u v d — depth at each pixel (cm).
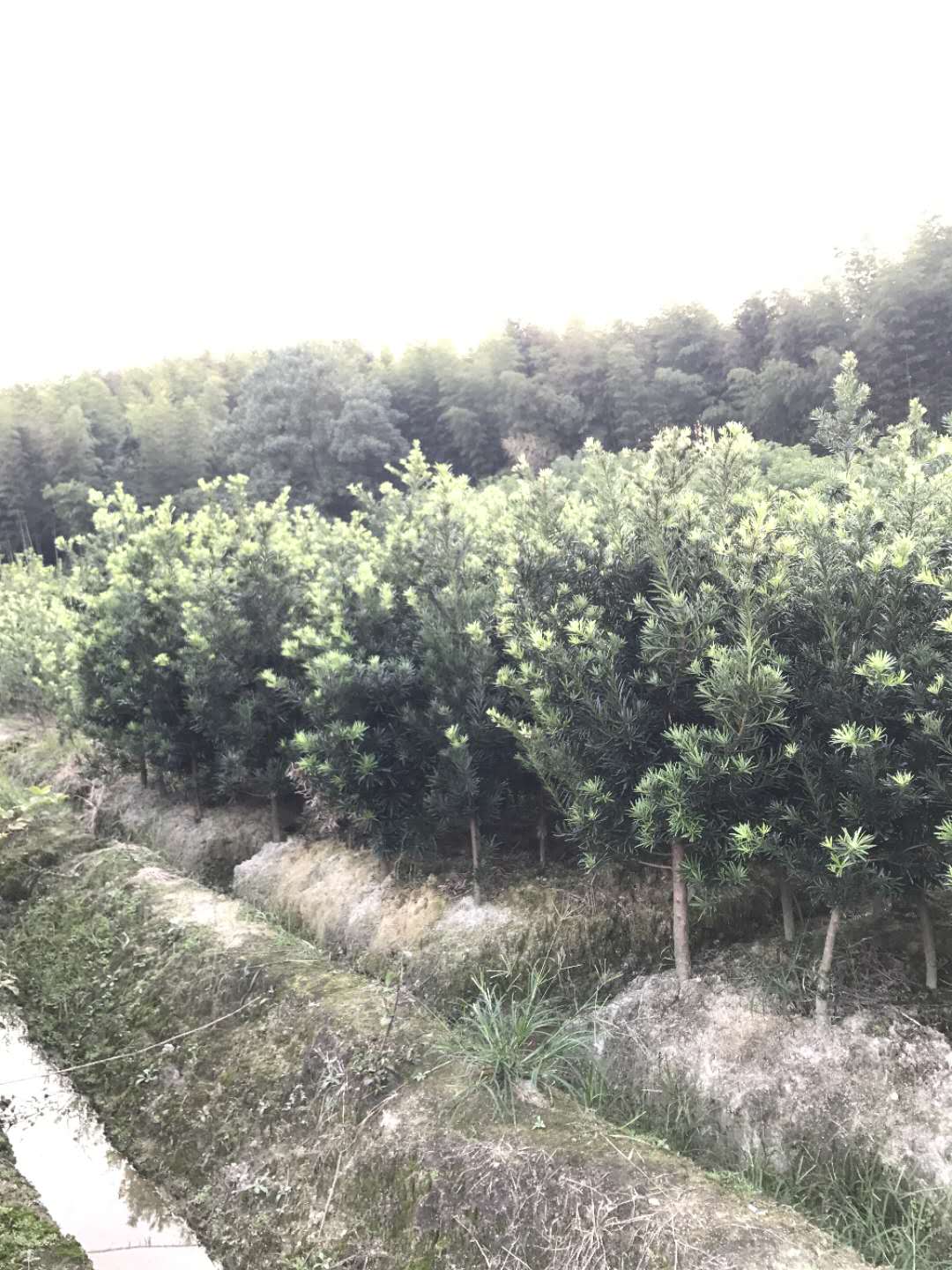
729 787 346
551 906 483
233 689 662
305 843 662
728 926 443
